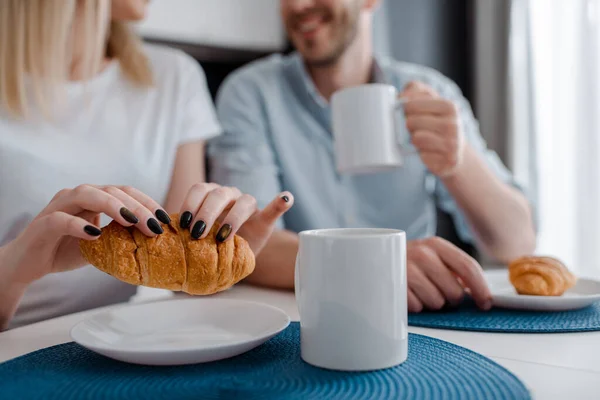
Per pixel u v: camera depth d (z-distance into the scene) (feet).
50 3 2.92
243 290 2.64
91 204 1.65
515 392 1.28
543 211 5.95
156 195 3.30
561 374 1.44
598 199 5.61
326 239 1.44
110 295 3.17
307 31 3.82
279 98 4.24
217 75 6.84
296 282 1.54
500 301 2.07
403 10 6.56
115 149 3.15
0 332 1.93
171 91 3.55
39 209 2.89
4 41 2.89
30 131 2.94
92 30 3.14
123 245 1.60
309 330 1.48
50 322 2.06
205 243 1.66
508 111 5.97
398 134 2.62
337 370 1.43
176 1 6.05
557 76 5.81
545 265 2.17
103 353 1.45
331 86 4.26
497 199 3.32
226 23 6.50
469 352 1.56
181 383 1.37
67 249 1.95
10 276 1.94
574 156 5.72
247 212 1.76
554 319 1.93
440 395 1.28
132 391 1.33
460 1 6.77
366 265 1.42
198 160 3.65
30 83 3.00
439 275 2.06
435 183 4.50
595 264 5.64
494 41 6.14
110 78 3.34
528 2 5.91
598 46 5.52
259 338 1.49
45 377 1.42
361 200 4.31
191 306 1.86
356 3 3.84
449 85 4.57
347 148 2.59
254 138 4.03
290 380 1.38
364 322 1.42
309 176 4.23
